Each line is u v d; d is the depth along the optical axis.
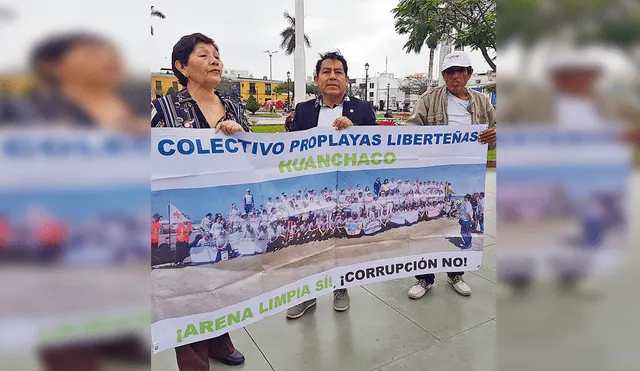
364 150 2.52
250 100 40.50
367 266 2.63
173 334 1.95
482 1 10.17
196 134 1.93
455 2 10.83
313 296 2.46
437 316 2.91
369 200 2.57
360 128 2.48
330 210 2.48
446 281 3.50
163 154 1.86
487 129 2.77
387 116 33.84
